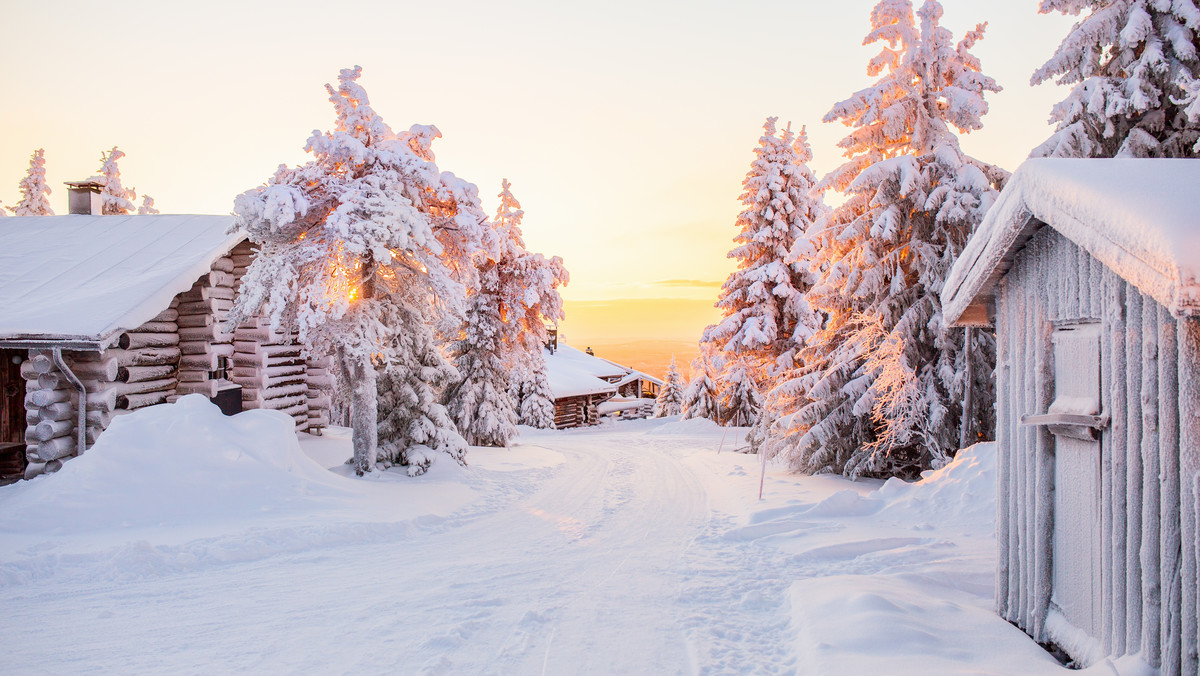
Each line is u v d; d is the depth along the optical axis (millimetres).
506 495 15414
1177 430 4066
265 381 18219
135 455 11219
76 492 10281
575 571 8352
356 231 14203
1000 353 6215
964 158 15859
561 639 5809
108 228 19312
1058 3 15234
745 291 28438
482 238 16641
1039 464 5547
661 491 15719
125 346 15148
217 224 19219
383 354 15898
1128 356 4418
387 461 16594
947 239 15391
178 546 8852
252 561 8906
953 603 6398
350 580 7949
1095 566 4852
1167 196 4047
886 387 15383
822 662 4758
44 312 13898
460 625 6141
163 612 6680
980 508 9891
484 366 26469
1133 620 4336
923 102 16484
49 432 13492
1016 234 5566
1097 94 14453
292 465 12953
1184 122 14258
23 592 7316
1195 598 3885
